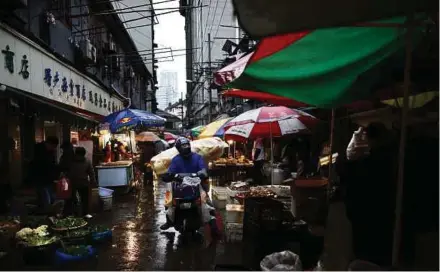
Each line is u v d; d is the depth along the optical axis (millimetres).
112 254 6484
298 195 6938
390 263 4250
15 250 6312
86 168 9695
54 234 6598
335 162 7715
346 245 4520
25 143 12078
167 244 7066
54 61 11922
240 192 8141
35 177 9188
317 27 3021
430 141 4344
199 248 6738
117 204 11914
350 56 4254
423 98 4988
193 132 16812
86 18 18016
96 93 18281
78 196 10648
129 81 32688
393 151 4406
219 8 32062
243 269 4949
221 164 12867
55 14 13297
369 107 7609
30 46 9922
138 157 20453
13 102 7594
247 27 2949
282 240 4973
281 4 2838
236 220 7113
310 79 4863
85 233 6676
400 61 4641
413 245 4262
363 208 4457
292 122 9359
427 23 3506
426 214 4230
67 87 13320
